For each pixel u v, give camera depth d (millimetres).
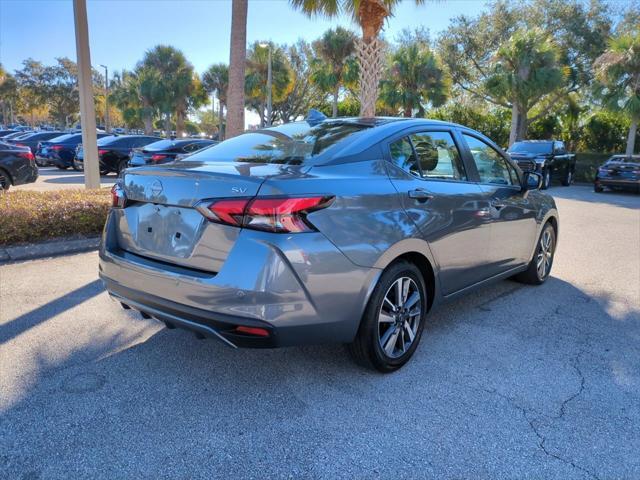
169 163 3268
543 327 4113
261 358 3420
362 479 2258
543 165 17406
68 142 20125
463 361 3447
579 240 8047
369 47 9805
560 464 2377
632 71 21312
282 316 2541
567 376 3252
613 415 2801
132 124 60344
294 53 42406
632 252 7148
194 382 3088
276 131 3740
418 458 2404
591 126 29172
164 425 2635
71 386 3008
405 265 3166
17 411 2734
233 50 8898
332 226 2691
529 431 2637
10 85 69750
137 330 3857
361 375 3205
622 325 4188
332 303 2713
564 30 28328
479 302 4742
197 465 2328
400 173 3275
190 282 2637
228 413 2756
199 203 2639
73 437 2518
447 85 27562
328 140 3273
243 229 2535
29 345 3564
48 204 6496
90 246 6480
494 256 4195
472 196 3787
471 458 2410
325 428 2631
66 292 4703
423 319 3436
